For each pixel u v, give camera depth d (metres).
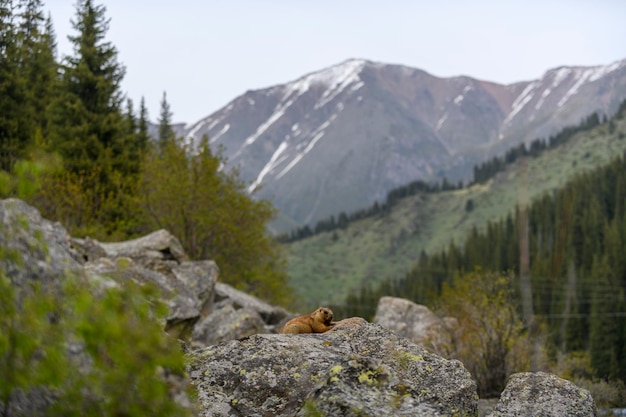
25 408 5.01
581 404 8.77
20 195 4.89
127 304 5.05
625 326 93.00
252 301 27.91
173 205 37.03
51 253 5.83
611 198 193.38
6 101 35.81
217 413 7.46
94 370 5.25
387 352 8.87
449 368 8.55
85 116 47.09
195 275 23.73
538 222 161.00
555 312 111.31
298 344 8.74
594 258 125.44
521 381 9.21
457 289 30.28
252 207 38.97
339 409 6.80
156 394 4.82
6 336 4.58
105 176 43.81
